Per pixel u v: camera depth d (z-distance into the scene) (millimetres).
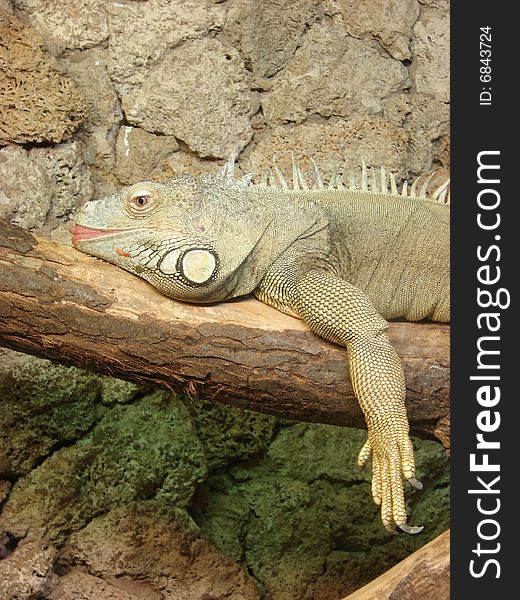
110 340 1163
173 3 1387
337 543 1417
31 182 1346
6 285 1161
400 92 1431
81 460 1351
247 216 1199
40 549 1322
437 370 1172
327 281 1181
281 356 1163
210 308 1184
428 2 1431
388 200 1259
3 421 1336
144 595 1343
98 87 1381
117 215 1182
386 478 1137
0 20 1339
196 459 1376
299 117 1410
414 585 1146
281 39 1407
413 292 1254
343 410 1175
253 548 1408
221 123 1397
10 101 1339
